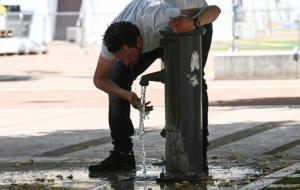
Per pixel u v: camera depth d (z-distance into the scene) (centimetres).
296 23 5100
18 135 2288
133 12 1419
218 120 2534
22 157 1861
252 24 5331
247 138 2112
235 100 3203
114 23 1395
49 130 2384
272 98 3256
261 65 4288
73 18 8325
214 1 5931
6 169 1677
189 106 1388
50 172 1622
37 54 7256
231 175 1513
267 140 2069
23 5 8244
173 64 1371
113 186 1427
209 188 1371
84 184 1459
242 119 2550
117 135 1575
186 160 1414
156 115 2678
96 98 3419
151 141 2073
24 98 3488
